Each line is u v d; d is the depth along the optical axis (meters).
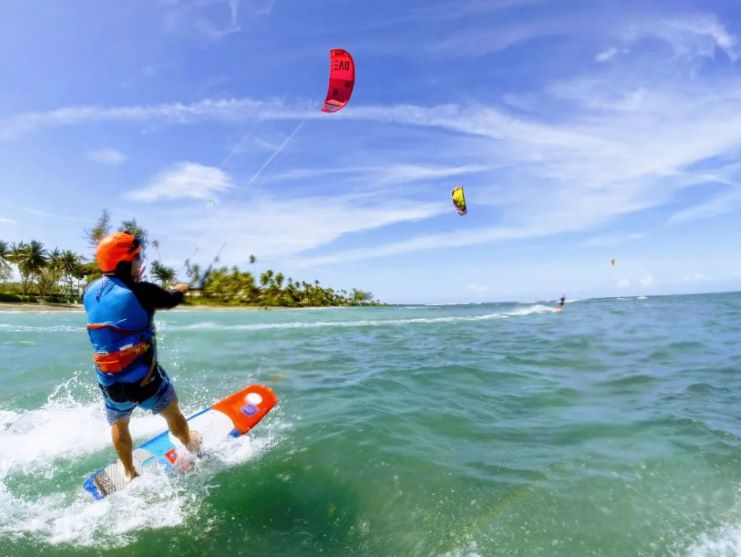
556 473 3.58
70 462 3.84
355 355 10.65
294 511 3.02
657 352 10.05
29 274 60.19
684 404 5.62
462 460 3.85
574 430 4.68
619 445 4.20
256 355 10.67
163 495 3.22
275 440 4.35
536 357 9.75
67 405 5.58
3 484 3.40
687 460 3.79
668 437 4.38
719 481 3.39
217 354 10.83
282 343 13.79
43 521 2.86
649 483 3.38
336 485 3.38
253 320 30.89
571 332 15.62
